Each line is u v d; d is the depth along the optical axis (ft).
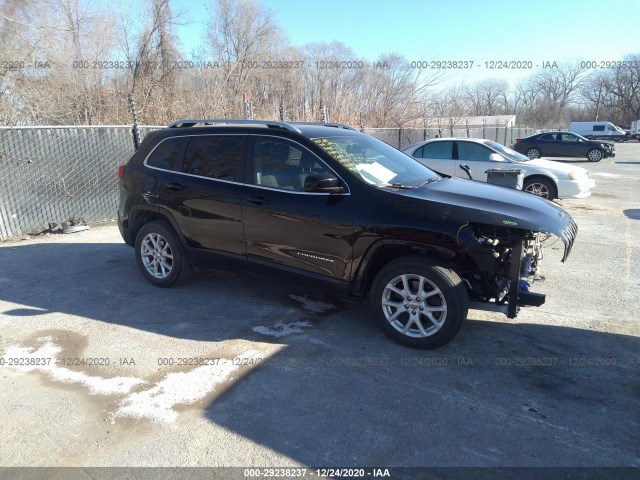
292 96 67.82
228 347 12.78
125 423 9.68
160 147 16.97
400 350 12.67
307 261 13.83
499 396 10.61
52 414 9.98
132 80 53.26
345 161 13.60
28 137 24.85
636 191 42.55
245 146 14.93
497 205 12.46
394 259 12.82
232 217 14.87
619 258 21.18
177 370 11.63
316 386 10.97
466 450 8.91
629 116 248.93
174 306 15.53
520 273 12.53
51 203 26.27
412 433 9.37
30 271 19.16
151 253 17.21
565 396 10.62
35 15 45.34
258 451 8.87
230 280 18.08
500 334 13.70
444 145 35.04
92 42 50.85
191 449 8.93
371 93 72.49
